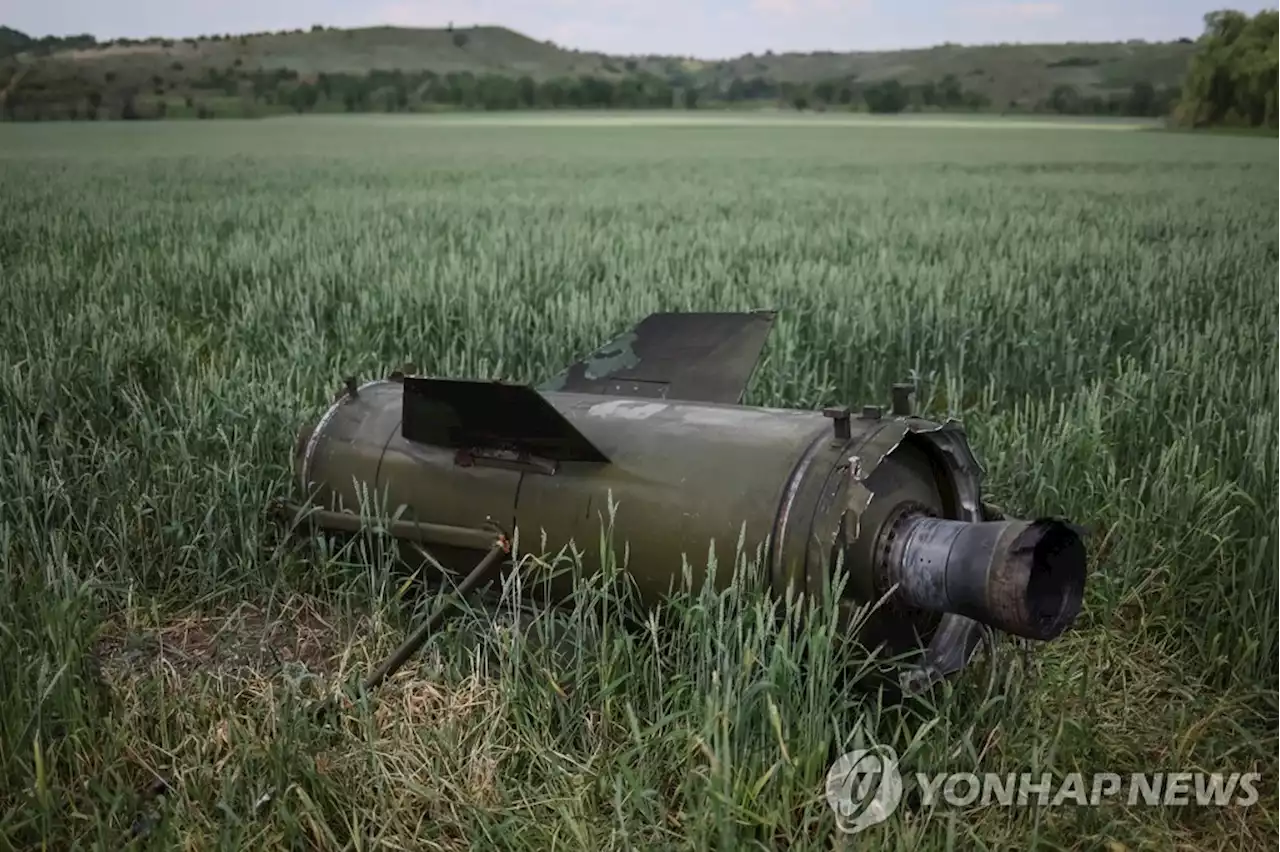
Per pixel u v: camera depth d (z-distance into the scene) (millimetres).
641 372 4266
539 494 3490
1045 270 9094
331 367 6570
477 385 3383
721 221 13656
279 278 8891
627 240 11078
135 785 3109
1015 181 17469
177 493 4574
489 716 3314
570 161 25750
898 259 10109
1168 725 3523
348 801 2998
